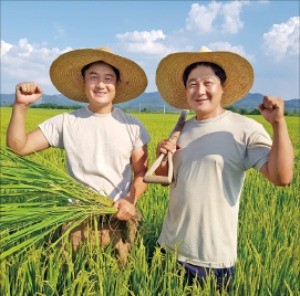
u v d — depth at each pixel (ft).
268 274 11.12
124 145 12.18
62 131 12.33
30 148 12.16
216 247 10.83
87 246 11.33
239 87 11.91
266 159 10.14
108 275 10.58
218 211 10.81
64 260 10.90
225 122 10.94
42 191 10.57
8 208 9.67
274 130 9.60
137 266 10.98
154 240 14.19
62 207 10.41
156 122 100.94
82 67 12.60
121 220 11.67
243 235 13.32
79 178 12.03
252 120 10.89
